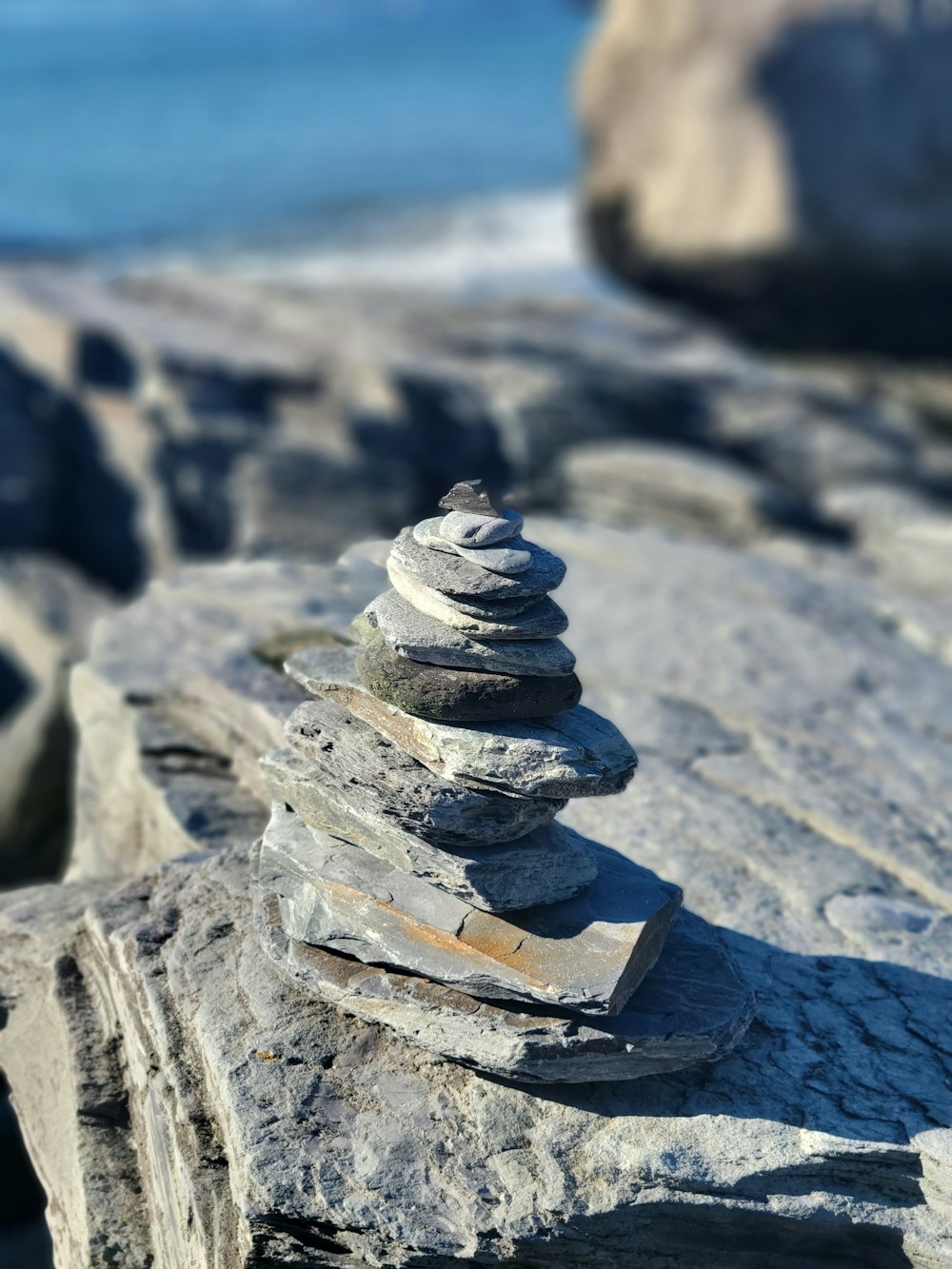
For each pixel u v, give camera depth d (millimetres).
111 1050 745
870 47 4492
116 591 2744
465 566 628
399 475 2678
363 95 13219
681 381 3031
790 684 1170
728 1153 627
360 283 3777
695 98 4766
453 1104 649
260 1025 676
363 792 655
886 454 2891
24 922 829
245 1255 610
